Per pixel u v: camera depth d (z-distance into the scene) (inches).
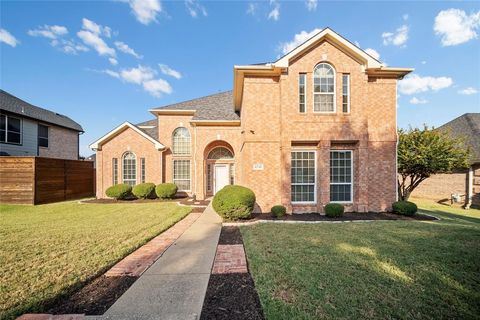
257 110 435.5
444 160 470.3
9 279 166.6
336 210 385.4
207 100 822.5
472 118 756.6
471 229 307.6
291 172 433.1
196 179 667.4
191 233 300.8
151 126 889.5
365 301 136.9
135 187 635.5
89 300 142.0
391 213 424.5
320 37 410.0
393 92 446.6
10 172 554.6
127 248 233.1
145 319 122.8
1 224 344.5
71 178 673.6
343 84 429.7
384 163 440.5
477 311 129.1
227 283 163.3
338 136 420.5
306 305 132.6
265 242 251.0
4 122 730.8
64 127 944.9
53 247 236.8
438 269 180.5
